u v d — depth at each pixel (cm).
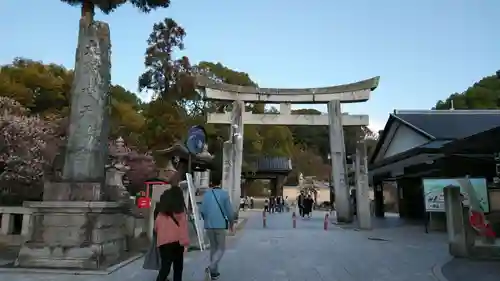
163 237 572
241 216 2819
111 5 987
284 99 2105
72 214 798
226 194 682
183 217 595
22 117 1725
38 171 1478
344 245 1171
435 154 1505
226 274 729
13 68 3119
